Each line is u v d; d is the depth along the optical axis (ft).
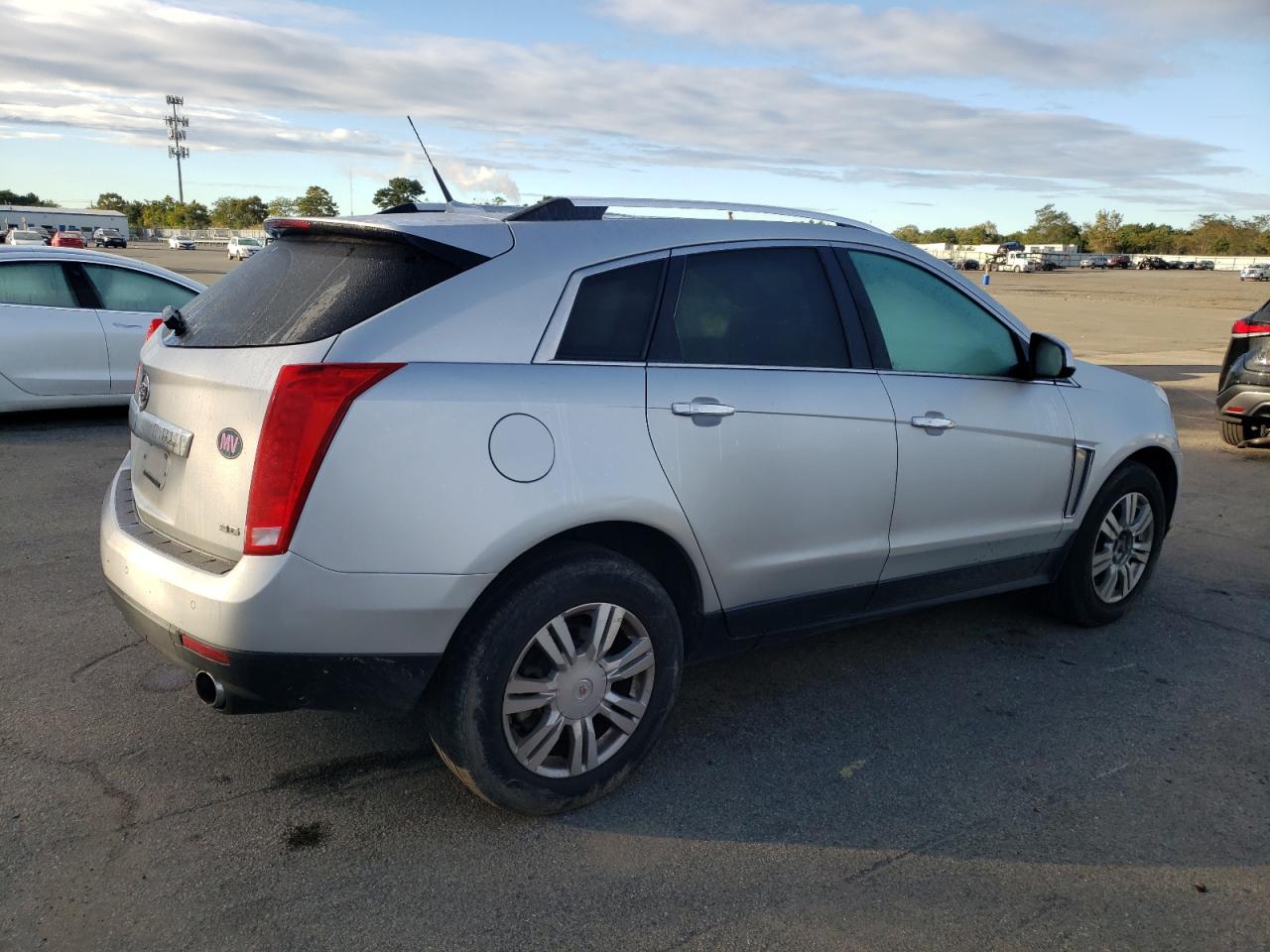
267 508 8.32
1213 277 269.44
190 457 9.10
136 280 29.17
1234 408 29.14
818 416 10.96
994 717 12.21
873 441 11.46
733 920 8.34
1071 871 9.14
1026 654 14.20
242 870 8.82
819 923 8.33
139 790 10.04
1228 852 9.50
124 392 28.73
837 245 11.88
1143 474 14.98
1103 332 74.43
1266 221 442.50
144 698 12.04
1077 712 12.39
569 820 9.75
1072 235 489.67
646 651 9.99
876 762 11.05
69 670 12.75
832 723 11.96
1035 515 13.62
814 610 11.60
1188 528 21.24
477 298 9.16
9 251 27.22
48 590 15.49
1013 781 10.69
